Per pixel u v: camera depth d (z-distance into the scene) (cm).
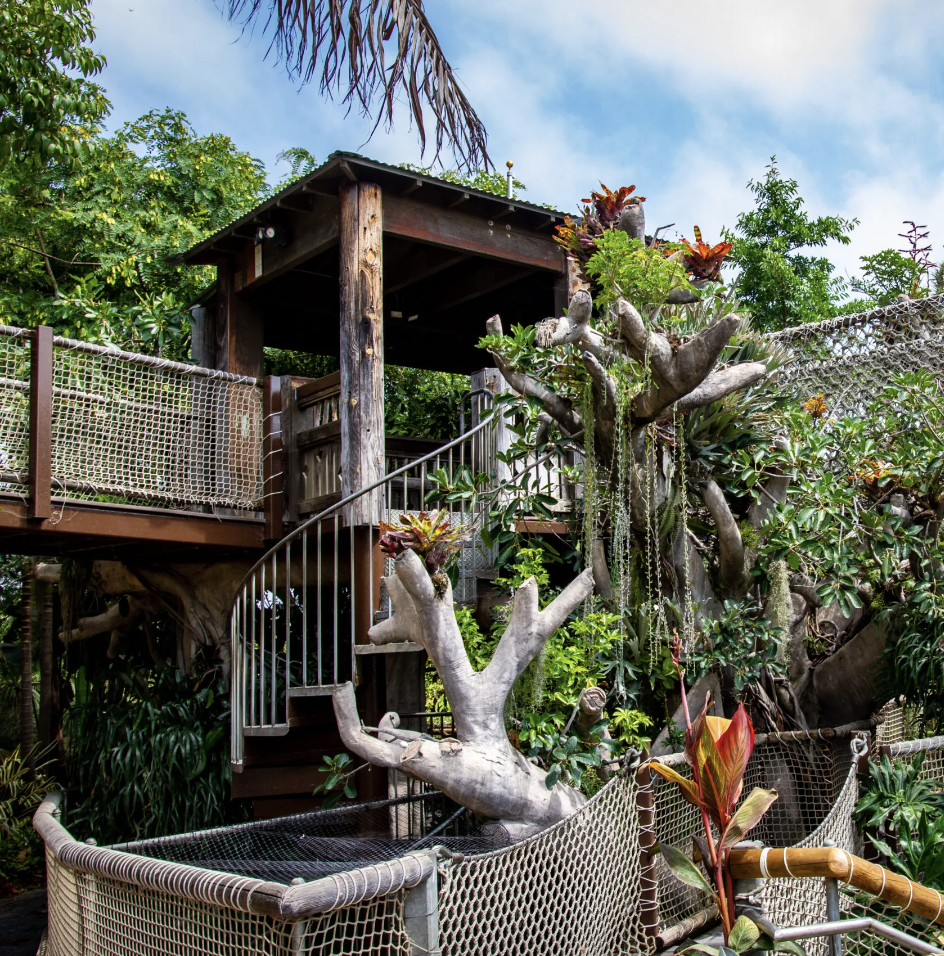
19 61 715
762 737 520
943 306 659
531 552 522
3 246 1093
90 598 895
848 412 683
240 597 583
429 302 901
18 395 567
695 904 400
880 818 446
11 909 650
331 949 254
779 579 534
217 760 684
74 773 816
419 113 503
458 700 418
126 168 1188
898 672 543
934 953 268
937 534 539
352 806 452
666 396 452
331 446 649
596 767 445
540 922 312
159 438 631
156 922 296
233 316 792
